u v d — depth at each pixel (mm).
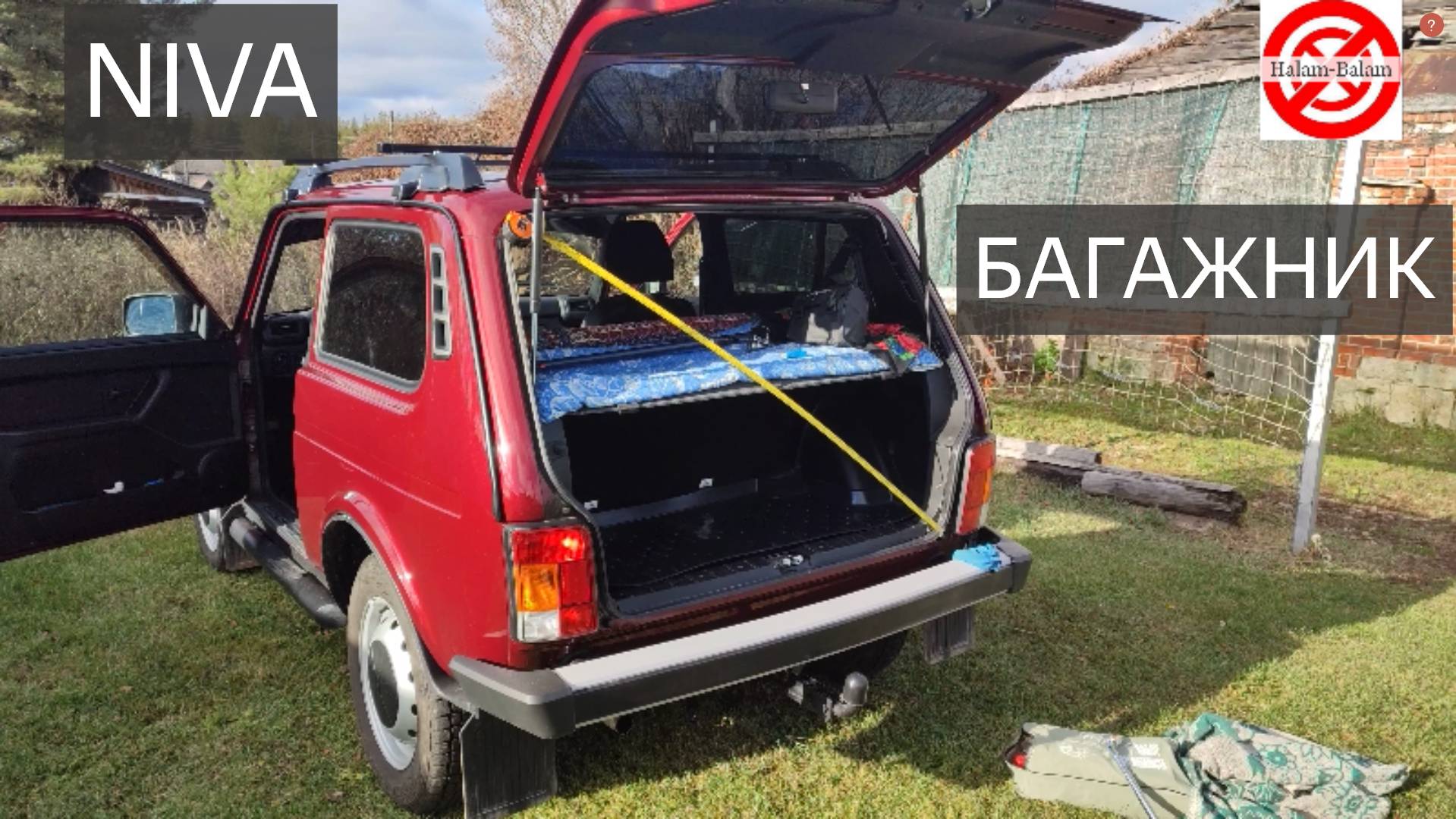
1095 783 3150
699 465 3705
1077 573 5133
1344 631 4523
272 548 4031
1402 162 8297
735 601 2770
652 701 2514
